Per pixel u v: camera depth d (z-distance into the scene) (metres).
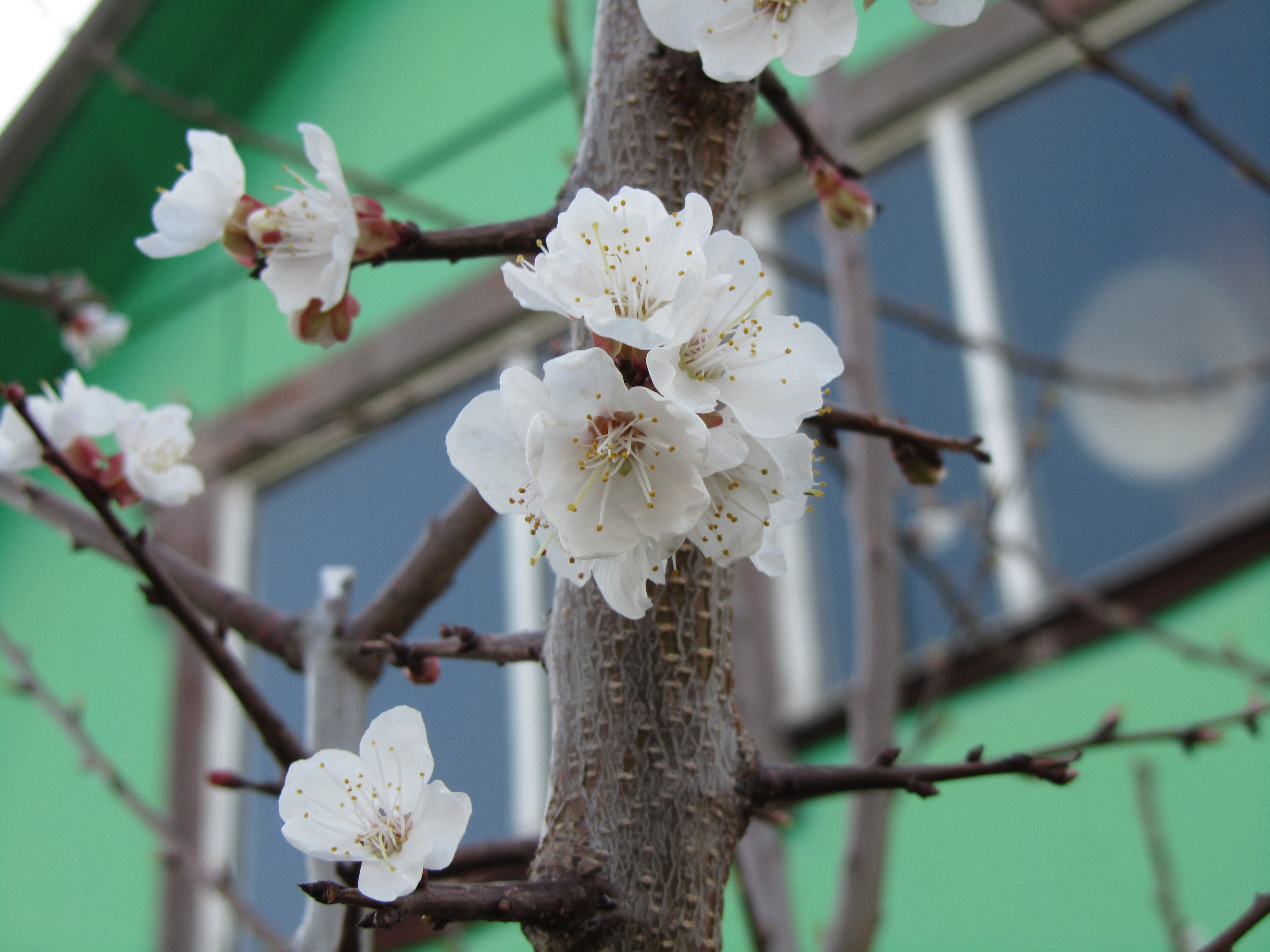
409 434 6.04
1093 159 4.93
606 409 1.42
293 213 1.75
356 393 6.13
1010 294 4.94
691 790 1.57
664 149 1.76
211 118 3.91
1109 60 3.02
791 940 3.05
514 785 5.17
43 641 6.79
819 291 5.24
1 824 6.46
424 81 6.56
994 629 4.28
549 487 1.42
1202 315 4.56
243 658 6.08
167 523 6.31
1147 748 3.93
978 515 4.16
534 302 1.42
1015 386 4.79
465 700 5.41
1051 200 4.97
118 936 5.84
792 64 1.74
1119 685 4.06
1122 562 4.38
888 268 5.20
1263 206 4.57
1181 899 3.70
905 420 1.98
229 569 6.18
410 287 6.21
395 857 1.41
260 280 1.78
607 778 1.56
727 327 1.52
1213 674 3.93
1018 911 3.93
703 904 1.54
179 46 6.61
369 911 1.34
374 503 6.04
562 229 1.49
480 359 5.95
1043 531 4.55
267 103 6.97
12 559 7.15
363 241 1.70
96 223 6.90
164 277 7.05
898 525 4.87
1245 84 4.72
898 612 3.31
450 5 6.66
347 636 2.51
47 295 4.49
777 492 1.48
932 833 4.16
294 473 6.31
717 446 1.47
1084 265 4.84
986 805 4.12
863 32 5.47
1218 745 3.81
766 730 3.61
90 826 6.17
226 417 6.46
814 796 1.70
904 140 5.31
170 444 2.53
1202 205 4.68
